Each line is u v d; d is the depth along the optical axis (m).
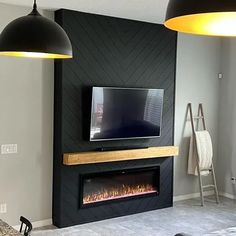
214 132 6.36
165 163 5.59
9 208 4.46
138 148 5.16
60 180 4.62
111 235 4.41
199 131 5.99
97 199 4.98
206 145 5.91
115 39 4.97
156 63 5.40
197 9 1.16
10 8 4.32
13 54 2.34
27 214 4.59
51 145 4.71
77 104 4.69
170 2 1.26
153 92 5.20
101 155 4.75
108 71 4.93
